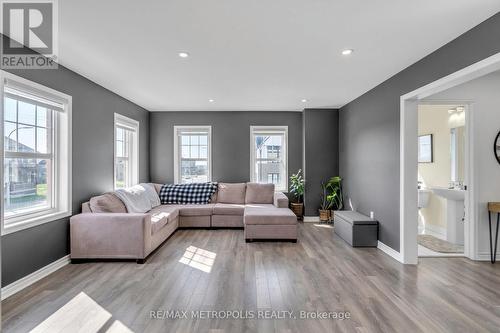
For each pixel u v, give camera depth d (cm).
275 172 602
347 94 446
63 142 320
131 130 505
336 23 222
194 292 249
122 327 196
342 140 542
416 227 324
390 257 348
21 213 270
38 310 218
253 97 467
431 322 204
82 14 207
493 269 307
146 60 298
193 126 585
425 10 203
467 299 238
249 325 199
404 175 325
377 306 226
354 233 388
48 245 291
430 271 301
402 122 328
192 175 598
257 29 231
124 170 498
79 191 346
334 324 201
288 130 590
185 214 489
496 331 194
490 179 336
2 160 223
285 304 229
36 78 275
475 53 225
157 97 466
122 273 292
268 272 296
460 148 418
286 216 411
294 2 193
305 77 357
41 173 302
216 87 405
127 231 321
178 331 192
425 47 265
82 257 321
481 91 336
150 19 214
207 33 238
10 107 261
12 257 248
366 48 268
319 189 562
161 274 289
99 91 391
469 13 206
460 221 398
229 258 340
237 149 588
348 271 300
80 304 227
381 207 382
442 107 450
